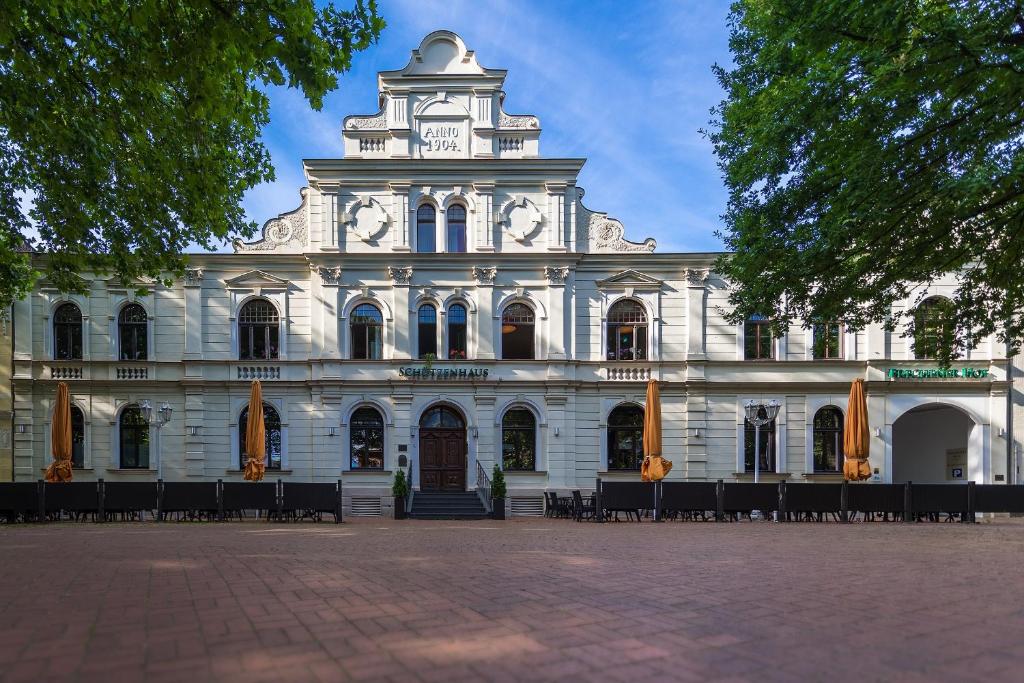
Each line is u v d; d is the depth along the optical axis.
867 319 14.81
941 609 6.07
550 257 24.19
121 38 9.66
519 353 24.30
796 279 13.38
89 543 11.49
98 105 11.20
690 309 24.39
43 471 23.20
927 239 12.54
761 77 13.66
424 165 24.27
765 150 13.04
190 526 15.99
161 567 8.55
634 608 6.05
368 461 23.69
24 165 12.84
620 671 4.24
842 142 12.23
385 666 4.33
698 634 5.13
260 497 17.73
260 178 14.11
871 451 23.91
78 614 5.81
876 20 10.48
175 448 23.58
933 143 11.59
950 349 14.77
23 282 16.97
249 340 24.14
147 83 10.07
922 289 23.92
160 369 23.72
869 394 24.14
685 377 24.25
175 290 24.09
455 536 13.45
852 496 17.86
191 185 12.29
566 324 24.27
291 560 9.29
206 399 23.67
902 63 10.24
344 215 24.11
